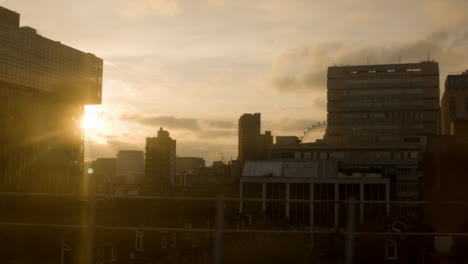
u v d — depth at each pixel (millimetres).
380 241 9922
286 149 127938
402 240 10094
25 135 110938
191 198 9445
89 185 9867
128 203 21578
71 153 130750
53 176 120750
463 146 25891
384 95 160500
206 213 14898
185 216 16781
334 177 72188
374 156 126188
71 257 9922
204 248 11750
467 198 25156
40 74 118250
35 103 116125
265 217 29500
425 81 158375
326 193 71312
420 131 156750
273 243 9898
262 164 77312
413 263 10438
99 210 20406
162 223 19031
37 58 117250
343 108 162750
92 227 9773
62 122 127312
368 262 9961
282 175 75188
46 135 119812
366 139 132000
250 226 28375
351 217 9719
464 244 11617
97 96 145375
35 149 114438
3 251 12352
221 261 9539
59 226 9938
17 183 106125
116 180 116750
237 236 9680
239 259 9664
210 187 83250
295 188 72188
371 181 70812
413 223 18078
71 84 131875
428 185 27484
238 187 77812
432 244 11094
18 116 108625
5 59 105562
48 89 121312
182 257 12992
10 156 104625
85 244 9750
